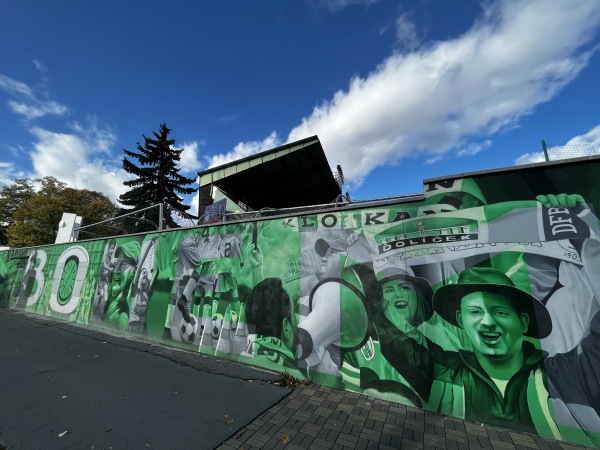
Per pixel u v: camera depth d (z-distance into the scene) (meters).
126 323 7.11
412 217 3.95
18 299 11.21
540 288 3.19
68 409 3.36
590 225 3.06
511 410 3.11
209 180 13.65
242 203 17.14
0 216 32.16
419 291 3.76
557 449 2.73
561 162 3.22
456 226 3.67
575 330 2.99
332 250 4.45
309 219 4.74
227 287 5.48
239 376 4.37
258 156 12.91
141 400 3.58
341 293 4.27
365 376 3.90
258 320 4.96
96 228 28.48
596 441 2.77
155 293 6.66
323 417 3.23
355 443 2.75
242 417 3.19
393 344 3.81
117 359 5.14
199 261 6.02
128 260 7.55
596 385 2.85
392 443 2.77
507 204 3.46
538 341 3.13
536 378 3.08
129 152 28.33
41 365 4.84
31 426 2.99
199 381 4.18
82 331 7.33
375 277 4.06
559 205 3.22
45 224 27.38
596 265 2.99
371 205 4.24
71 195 29.92
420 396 3.53
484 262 3.46
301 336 4.48
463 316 3.48
